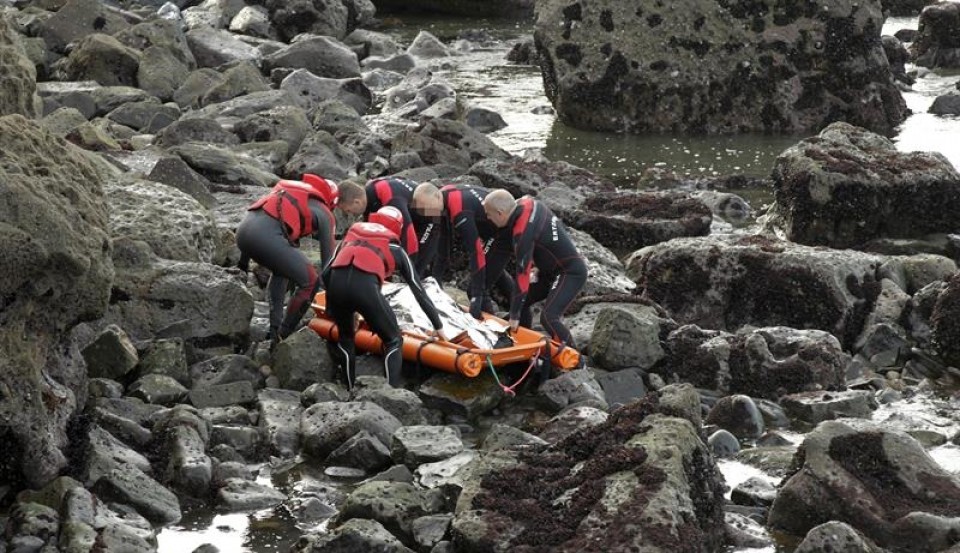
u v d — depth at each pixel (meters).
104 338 38.53
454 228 42.91
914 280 49.59
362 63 96.81
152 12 105.94
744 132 81.94
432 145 67.62
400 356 39.25
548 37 82.00
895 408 41.41
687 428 31.16
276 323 42.16
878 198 57.47
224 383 39.12
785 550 31.16
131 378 39.16
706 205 60.09
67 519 29.62
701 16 80.88
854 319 47.06
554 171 62.81
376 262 38.44
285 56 91.50
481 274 42.69
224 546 30.66
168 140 68.75
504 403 40.06
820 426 33.06
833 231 57.97
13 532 29.30
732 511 33.19
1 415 30.41
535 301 44.03
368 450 35.00
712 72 80.94
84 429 33.66
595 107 81.31
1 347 30.61
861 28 80.31
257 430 36.50
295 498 33.31
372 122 78.06
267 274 48.31
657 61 80.69
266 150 67.81
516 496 30.44
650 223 58.03
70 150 35.56
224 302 41.81
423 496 31.92
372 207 44.44
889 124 81.94
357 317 41.62
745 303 48.31
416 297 39.16
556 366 40.94
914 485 31.98
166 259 44.03
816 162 58.06
